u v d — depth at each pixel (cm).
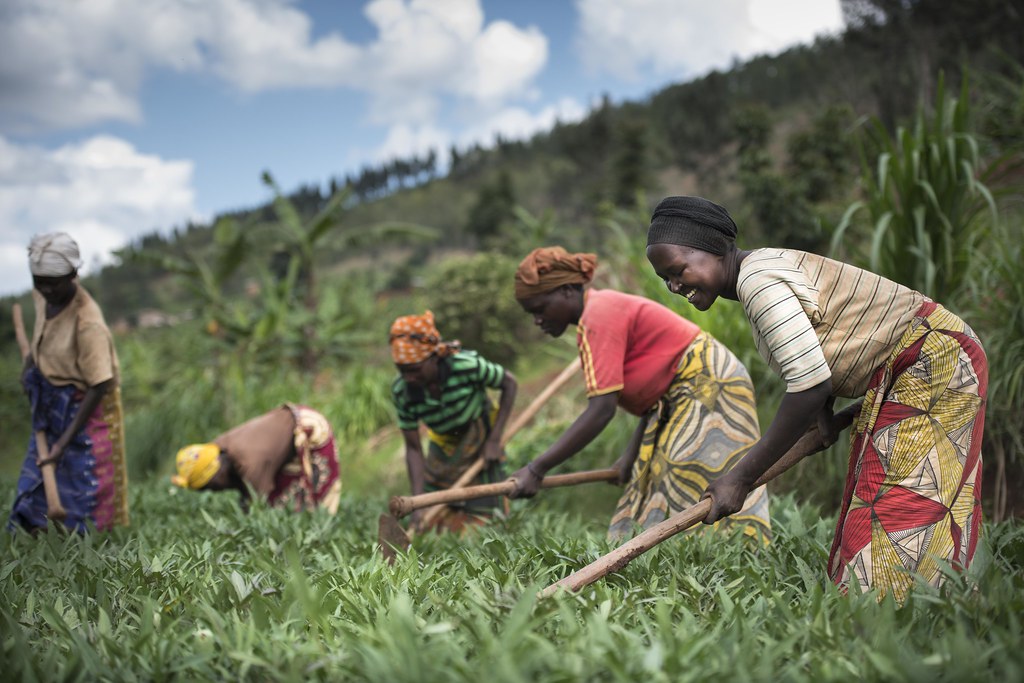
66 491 398
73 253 383
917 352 221
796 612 215
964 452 220
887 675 170
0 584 266
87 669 190
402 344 408
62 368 393
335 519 414
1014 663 170
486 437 440
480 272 1101
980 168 480
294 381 1191
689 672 170
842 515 241
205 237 14050
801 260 230
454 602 226
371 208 13338
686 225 237
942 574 215
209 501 488
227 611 229
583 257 330
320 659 188
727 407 316
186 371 1423
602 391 313
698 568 262
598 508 520
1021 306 411
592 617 189
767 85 6831
